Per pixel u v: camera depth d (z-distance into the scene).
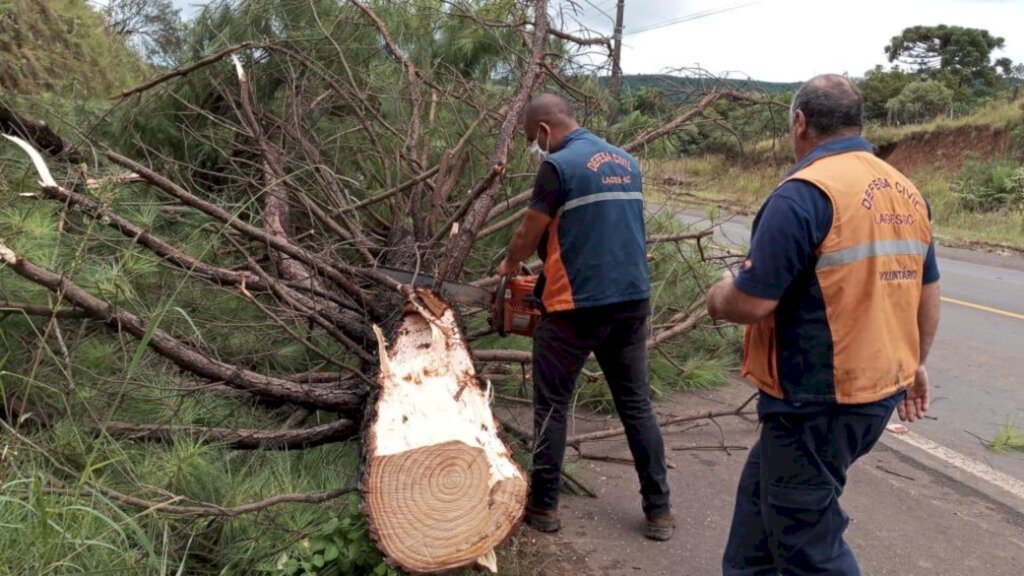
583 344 3.02
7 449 2.45
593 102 4.91
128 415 3.13
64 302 3.03
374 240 4.56
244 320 3.81
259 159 4.79
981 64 47.69
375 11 5.11
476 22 5.06
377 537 2.27
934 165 22.00
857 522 3.44
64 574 2.10
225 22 4.98
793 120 2.36
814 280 2.17
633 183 3.08
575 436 3.90
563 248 2.96
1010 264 11.87
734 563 2.53
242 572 2.54
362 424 2.78
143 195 4.35
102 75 9.12
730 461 4.01
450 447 2.28
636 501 3.52
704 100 4.72
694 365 4.99
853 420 2.21
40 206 3.17
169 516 2.50
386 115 4.86
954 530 3.40
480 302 3.29
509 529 2.38
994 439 4.40
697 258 5.20
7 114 3.89
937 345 6.61
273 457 3.10
